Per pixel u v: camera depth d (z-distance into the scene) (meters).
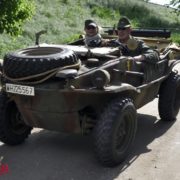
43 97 4.91
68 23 18.47
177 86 6.86
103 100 5.17
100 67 5.14
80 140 6.09
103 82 4.75
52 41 14.74
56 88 4.84
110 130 4.91
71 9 21.73
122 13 27.09
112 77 5.28
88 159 5.43
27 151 5.66
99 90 4.78
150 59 6.03
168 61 6.92
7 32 9.89
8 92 5.10
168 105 6.75
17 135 5.78
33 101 5.00
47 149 5.73
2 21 9.65
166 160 5.44
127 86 5.09
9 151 5.65
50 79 4.93
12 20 9.75
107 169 5.12
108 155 4.98
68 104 4.90
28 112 5.18
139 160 5.40
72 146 5.86
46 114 5.06
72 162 5.32
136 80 5.84
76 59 5.10
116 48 5.88
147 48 6.23
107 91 4.76
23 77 4.91
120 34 6.30
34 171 5.05
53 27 16.58
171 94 6.73
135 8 28.80
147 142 6.06
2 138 5.69
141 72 5.95
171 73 6.98
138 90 5.45
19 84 4.97
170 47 7.10
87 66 5.29
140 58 5.87
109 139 4.91
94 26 6.34
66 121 5.10
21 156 5.48
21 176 4.91
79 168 5.15
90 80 4.99
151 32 7.77
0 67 5.35
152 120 7.11
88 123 5.25
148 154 5.61
